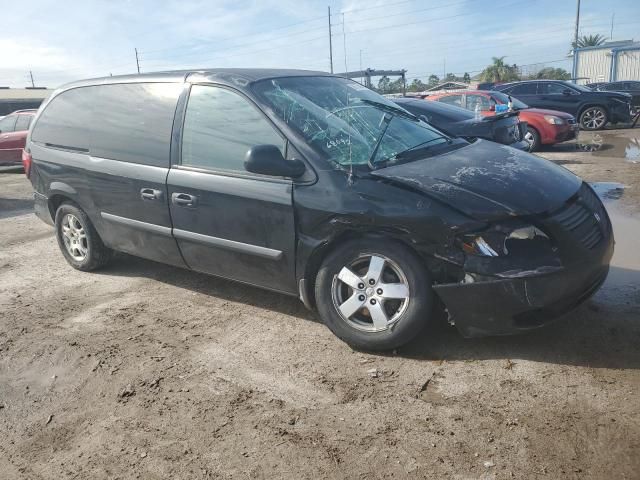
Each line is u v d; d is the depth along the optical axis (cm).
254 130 392
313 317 423
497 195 331
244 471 264
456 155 402
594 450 260
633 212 675
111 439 296
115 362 374
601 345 350
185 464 272
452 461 260
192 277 525
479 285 318
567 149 1273
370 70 1334
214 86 418
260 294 473
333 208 348
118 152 471
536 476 247
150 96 457
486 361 341
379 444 275
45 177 541
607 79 3884
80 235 545
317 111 405
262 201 377
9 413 327
